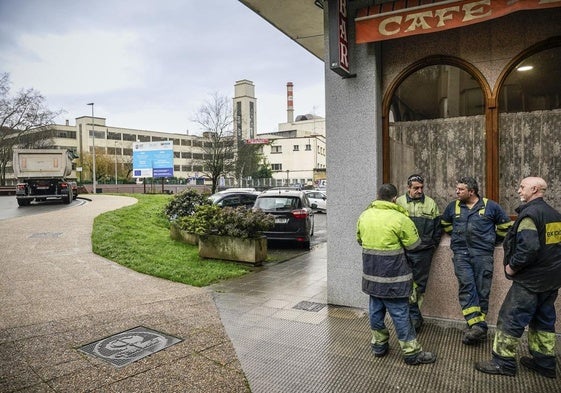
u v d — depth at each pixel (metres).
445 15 4.75
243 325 4.98
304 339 4.55
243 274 7.75
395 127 5.77
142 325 4.95
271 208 10.99
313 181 75.06
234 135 41.31
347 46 5.45
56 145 81.75
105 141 87.69
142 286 6.80
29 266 7.98
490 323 4.81
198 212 9.23
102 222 12.74
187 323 5.04
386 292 3.81
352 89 5.55
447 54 5.29
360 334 4.68
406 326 3.86
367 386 3.52
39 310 5.48
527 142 5.09
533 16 4.84
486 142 5.18
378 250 3.85
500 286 4.73
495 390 3.42
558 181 4.98
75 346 4.33
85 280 7.09
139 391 3.44
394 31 5.04
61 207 21.14
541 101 5.01
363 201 5.53
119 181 66.75
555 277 3.45
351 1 5.48
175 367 3.88
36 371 3.78
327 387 3.51
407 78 5.63
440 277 5.06
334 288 5.77
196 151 101.00
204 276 7.36
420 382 3.58
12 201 26.78
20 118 44.38
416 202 4.79
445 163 5.54
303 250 10.74
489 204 4.44
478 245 4.39
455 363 3.92
